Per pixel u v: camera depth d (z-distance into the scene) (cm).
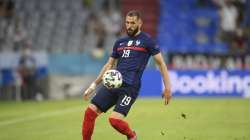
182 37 9712
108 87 2912
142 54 2964
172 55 8600
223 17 9600
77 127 4528
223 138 3791
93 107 2973
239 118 5003
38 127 4619
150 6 10100
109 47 9225
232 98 7431
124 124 2908
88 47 9350
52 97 7794
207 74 7662
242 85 7712
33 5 9738
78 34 9506
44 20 9600
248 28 9650
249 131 4131
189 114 5372
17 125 4828
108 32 9475
